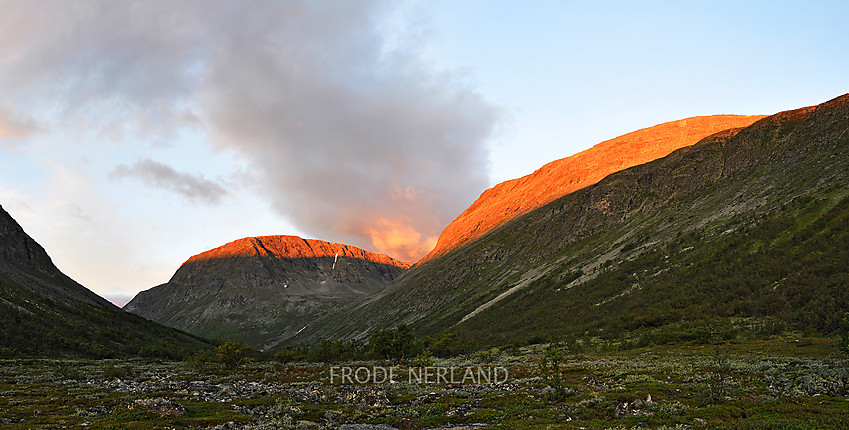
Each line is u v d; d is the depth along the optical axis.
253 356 181.88
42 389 52.38
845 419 23.67
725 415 27.34
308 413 36.94
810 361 48.78
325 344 141.88
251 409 39.41
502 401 39.44
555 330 143.38
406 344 100.56
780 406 28.38
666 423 26.86
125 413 34.19
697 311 111.06
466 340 133.88
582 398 38.28
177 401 42.44
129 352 148.00
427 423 32.78
